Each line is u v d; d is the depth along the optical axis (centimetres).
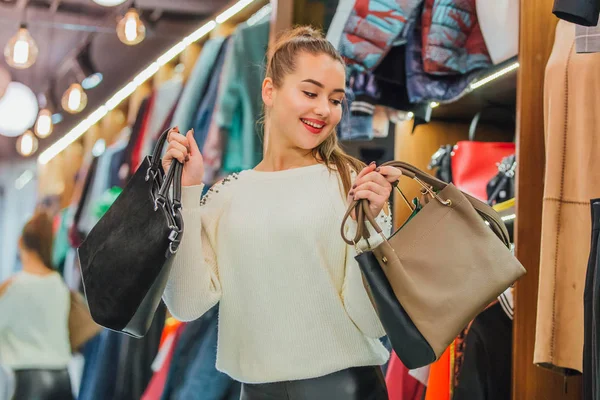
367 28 263
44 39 424
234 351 169
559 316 196
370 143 315
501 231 157
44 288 388
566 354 194
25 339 381
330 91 165
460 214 152
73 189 408
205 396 327
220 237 169
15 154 416
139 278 152
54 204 409
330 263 162
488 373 226
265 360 162
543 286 198
